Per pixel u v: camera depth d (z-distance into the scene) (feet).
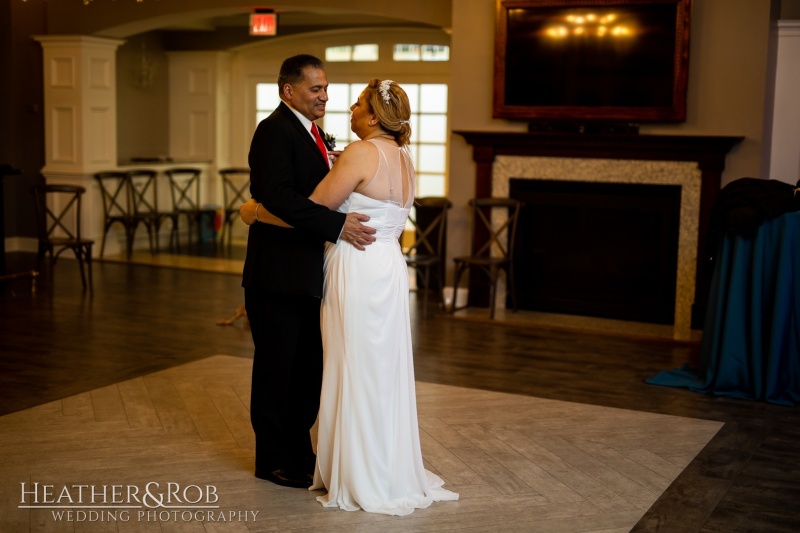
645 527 10.76
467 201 24.61
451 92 24.47
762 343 16.44
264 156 10.92
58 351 18.76
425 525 10.68
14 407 14.93
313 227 10.64
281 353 11.62
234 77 36.11
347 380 10.90
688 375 17.69
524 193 24.02
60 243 24.56
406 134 11.12
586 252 23.61
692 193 22.06
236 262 31.04
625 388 17.07
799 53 22.18
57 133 30.89
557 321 23.06
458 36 24.20
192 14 29.01
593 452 13.38
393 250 11.12
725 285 16.71
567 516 11.02
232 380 16.78
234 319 21.61
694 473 12.60
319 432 11.32
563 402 16.01
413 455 11.34
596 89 22.65
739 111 21.53
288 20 33.50
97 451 12.94
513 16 23.25
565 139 22.98
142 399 15.48
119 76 34.01
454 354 19.42
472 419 14.84
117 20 29.86
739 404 16.17
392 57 33.09
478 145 24.03
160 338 20.12
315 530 10.47
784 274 16.02
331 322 11.06
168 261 30.83
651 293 22.98
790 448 13.79
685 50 21.53
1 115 31.24
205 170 35.96
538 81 23.22
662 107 21.97
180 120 36.45
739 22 21.29
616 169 22.80
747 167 21.58
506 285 24.53
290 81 11.25
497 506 11.28
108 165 31.68
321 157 11.44
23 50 31.12
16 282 26.11
